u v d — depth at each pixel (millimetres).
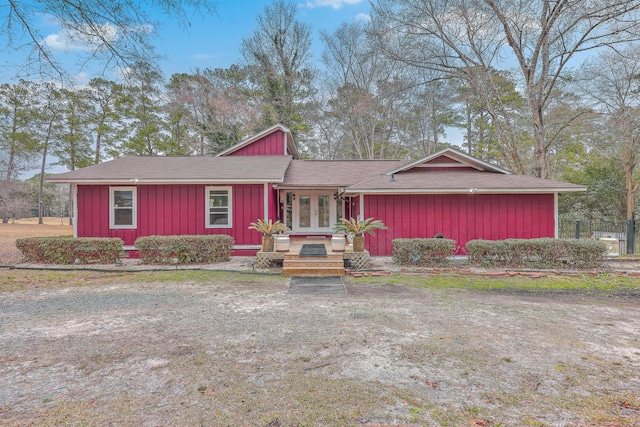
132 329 4359
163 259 9969
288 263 8664
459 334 4160
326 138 32938
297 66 29688
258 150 17156
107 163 12891
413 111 30781
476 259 9359
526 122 26688
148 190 11531
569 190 10508
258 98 29734
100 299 5977
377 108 29828
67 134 30391
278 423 2387
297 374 3121
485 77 19359
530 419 2434
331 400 2682
